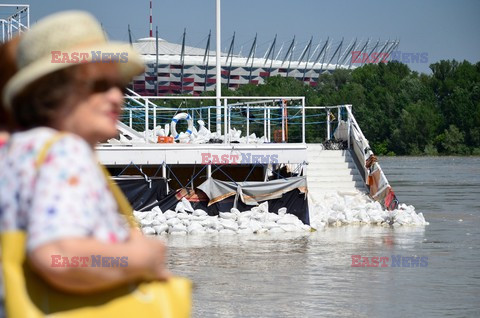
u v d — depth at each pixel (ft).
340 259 76.95
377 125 502.79
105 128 11.55
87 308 10.69
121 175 108.17
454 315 51.96
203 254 80.79
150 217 100.01
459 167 357.82
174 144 107.04
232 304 55.72
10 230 10.76
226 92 553.23
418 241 91.04
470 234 97.96
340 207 111.45
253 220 101.76
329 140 130.93
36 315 10.52
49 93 11.29
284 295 59.00
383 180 116.67
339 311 53.52
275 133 135.03
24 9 122.01
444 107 509.76
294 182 104.27
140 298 10.98
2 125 12.00
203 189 103.09
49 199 10.37
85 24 11.46
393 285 63.16
